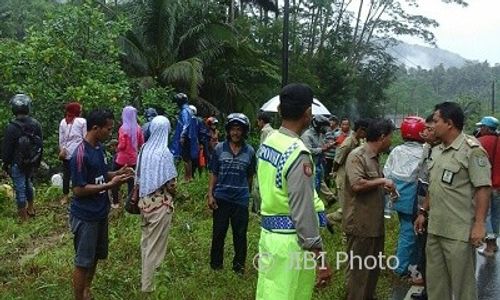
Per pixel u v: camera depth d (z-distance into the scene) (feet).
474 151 15.23
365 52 120.88
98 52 44.27
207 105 63.62
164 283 19.42
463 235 15.35
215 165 21.59
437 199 15.79
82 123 30.96
